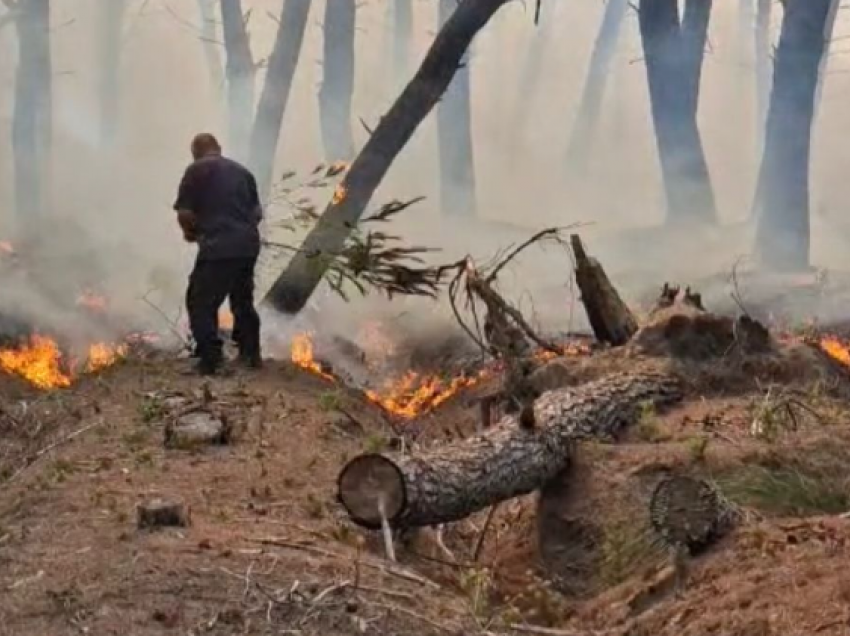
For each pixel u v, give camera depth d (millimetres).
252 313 12156
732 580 6258
